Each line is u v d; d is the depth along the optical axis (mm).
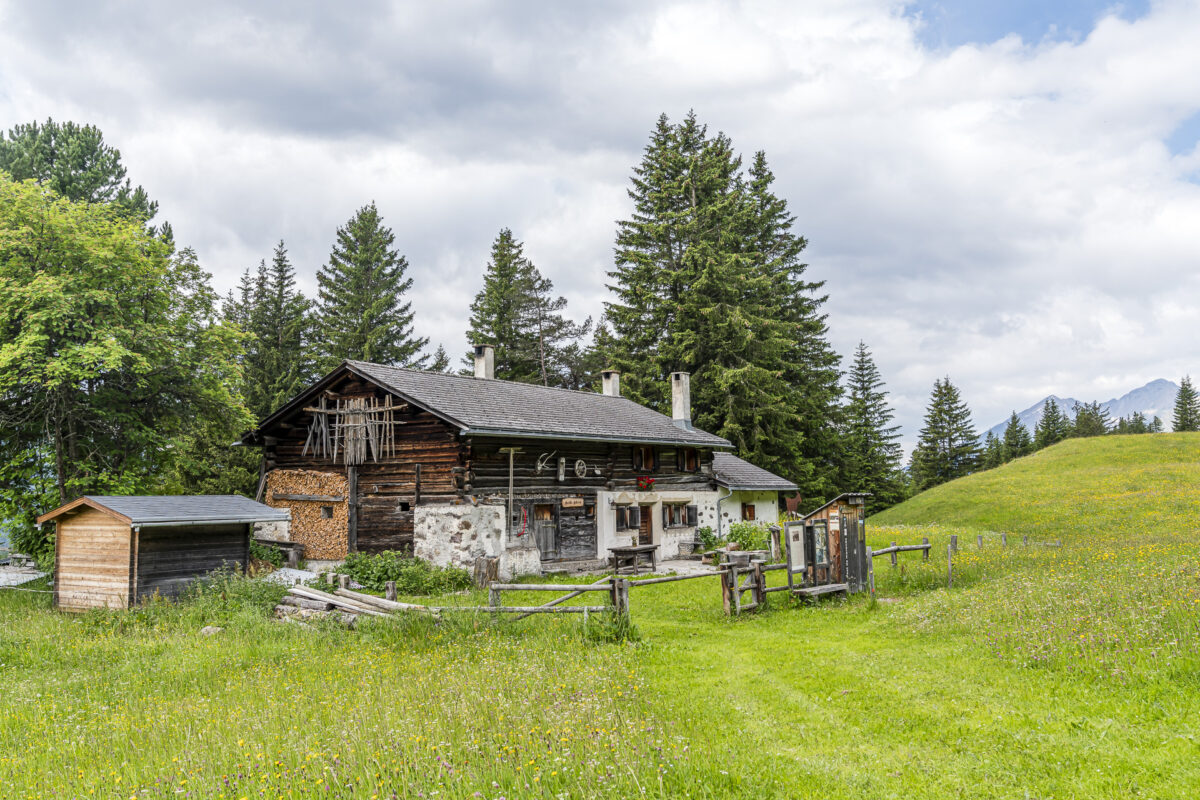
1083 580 12883
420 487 20609
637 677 9203
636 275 45625
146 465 23781
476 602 14961
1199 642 7988
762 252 50000
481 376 26984
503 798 5211
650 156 49094
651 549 21562
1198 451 45469
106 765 6832
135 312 22438
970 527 35000
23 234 20391
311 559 22281
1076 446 51469
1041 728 6805
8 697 9797
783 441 42688
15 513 21750
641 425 27344
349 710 7750
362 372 21344
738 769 6195
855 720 7504
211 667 10859
